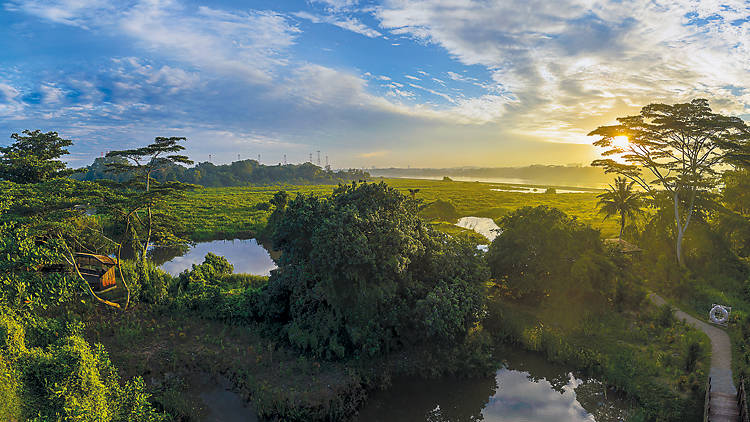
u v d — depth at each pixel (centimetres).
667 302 2783
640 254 3622
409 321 2195
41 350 1401
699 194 3641
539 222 2931
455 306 2130
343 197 2481
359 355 2111
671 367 1977
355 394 1895
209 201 9694
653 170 3666
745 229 3581
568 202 10025
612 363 2067
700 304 2736
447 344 2233
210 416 1727
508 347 2367
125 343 2186
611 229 5375
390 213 2406
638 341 2275
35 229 2280
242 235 5894
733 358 2027
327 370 2023
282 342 2264
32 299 1998
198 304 2616
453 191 13688
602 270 2717
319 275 2144
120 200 2562
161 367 2019
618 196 3744
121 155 3294
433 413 1817
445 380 2055
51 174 4400
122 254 4406
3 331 1373
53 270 2567
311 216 2197
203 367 2034
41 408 1177
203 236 5725
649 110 3459
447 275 2361
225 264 3550
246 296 2669
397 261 2045
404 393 1948
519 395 1936
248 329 2370
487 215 8269
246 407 1791
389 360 2155
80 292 2578
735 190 4231
